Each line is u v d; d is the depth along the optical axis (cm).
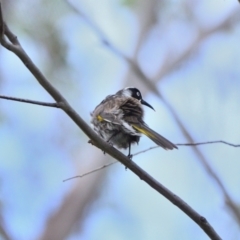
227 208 1132
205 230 727
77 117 725
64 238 1617
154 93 1431
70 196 1662
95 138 742
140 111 945
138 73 1450
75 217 1644
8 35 687
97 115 952
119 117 923
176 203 731
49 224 1612
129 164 745
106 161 1700
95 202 1678
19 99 697
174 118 1349
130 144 940
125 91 1185
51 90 704
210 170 1244
